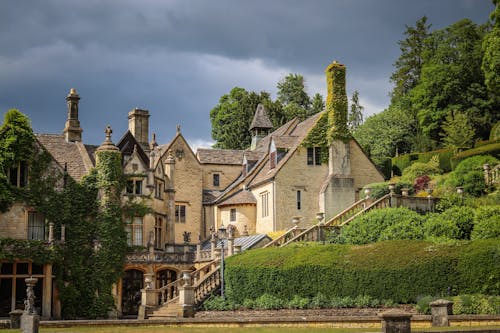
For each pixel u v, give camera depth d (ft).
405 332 70.28
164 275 179.01
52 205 162.40
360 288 114.52
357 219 133.90
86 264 164.04
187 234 190.19
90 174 168.66
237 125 298.76
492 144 193.67
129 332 94.58
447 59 252.62
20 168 161.07
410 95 282.77
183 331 94.48
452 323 91.61
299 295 120.57
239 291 128.88
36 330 91.61
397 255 113.29
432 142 243.60
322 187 178.91
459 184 162.30
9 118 159.63
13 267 153.28
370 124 264.72
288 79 339.57
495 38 203.31
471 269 105.81
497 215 120.78
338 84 184.14
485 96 240.12
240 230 191.62
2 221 156.15
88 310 161.27
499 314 95.50
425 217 128.47
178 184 207.62
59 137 183.01
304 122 205.77
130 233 174.09
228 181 221.46
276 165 186.91
